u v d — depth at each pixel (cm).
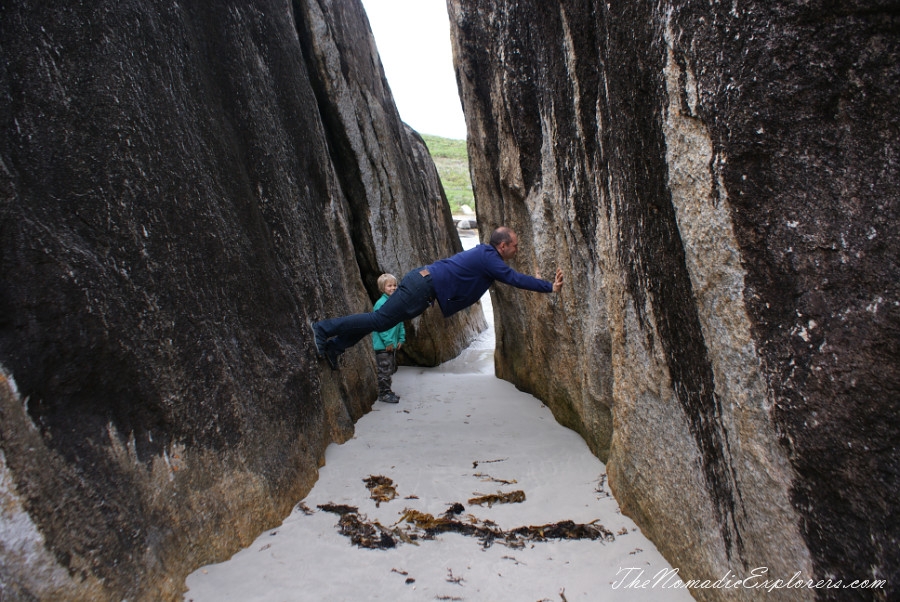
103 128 269
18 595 179
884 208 163
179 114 322
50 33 257
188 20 356
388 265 769
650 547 290
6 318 212
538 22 411
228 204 354
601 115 313
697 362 236
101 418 238
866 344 164
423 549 296
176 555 254
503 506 345
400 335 642
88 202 257
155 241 285
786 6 175
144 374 260
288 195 459
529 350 610
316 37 658
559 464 414
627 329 308
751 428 201
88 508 213
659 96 232
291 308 414
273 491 329
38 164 243
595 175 345
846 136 170
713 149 201
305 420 396
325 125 703
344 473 400
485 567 279
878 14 161
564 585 263
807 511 180
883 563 157
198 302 306
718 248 206
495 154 590
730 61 192
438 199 1054
